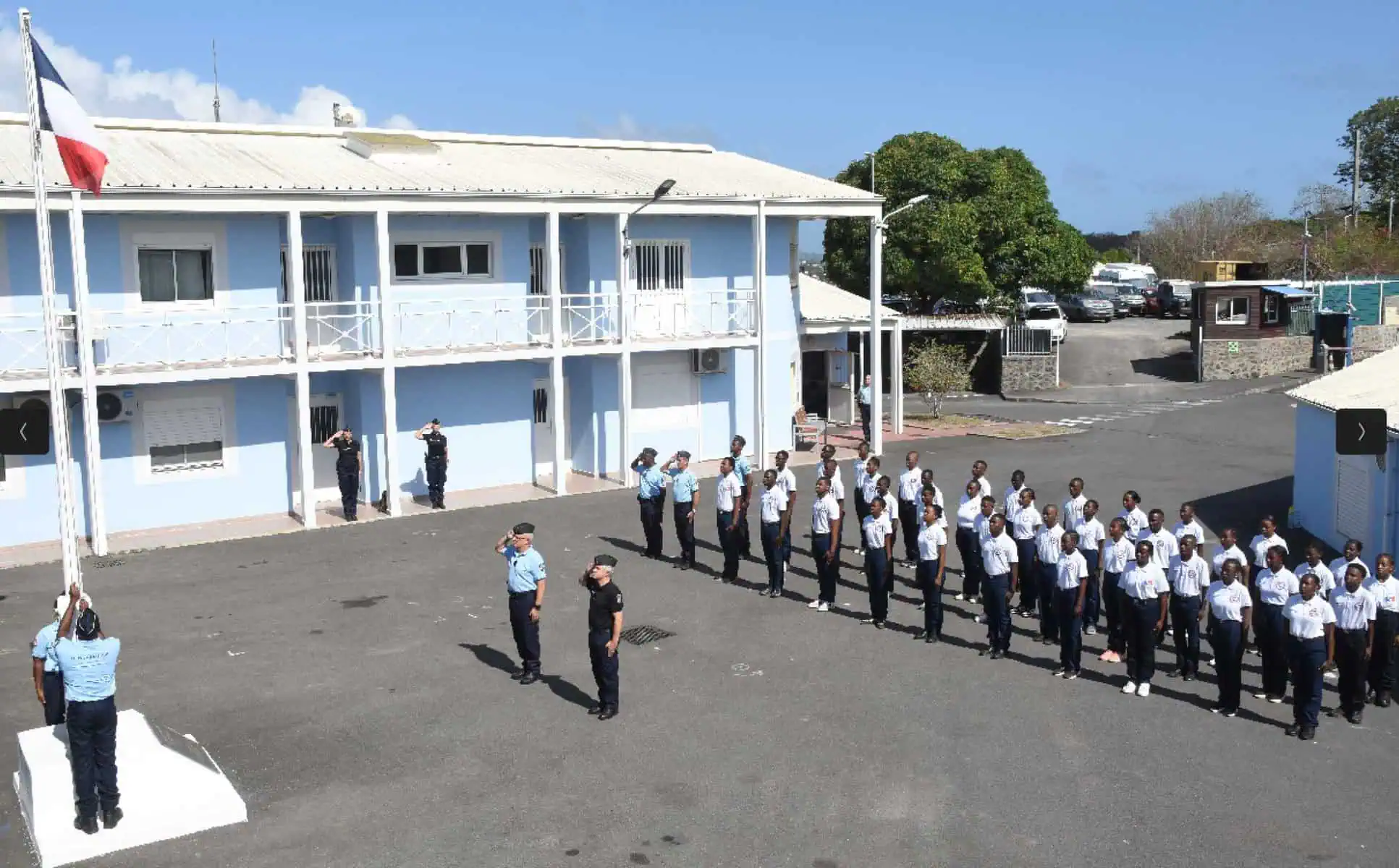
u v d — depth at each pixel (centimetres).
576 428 2762
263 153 2419
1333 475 2039
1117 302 6019
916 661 1478
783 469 1781
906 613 1689
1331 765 1168
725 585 1836
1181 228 7919
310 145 2580
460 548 2062
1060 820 1051
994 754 1192
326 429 2447
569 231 2694
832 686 1385
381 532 2186
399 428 2486
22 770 1091
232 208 2089
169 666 1459
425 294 2467
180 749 1133
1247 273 4762
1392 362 2244
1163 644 1557
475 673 1433
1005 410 3850
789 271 2992
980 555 1638
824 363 3656
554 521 2277
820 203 2831
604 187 2555
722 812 1066
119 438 2175
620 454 2697
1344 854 990
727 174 2945
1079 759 1180
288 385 2355
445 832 1034
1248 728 1265
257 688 1384
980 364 4362
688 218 2792
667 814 1064
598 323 2672
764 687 1383
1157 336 5247
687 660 1480
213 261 2245
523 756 1190
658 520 1983
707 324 2844
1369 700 1342
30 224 2070
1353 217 6719
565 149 3002
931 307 4359
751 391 2969
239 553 2031
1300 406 2205
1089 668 1459
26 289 2080
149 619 1653
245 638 1570
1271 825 1040
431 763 1174
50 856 980
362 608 1706
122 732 1138
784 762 1172
